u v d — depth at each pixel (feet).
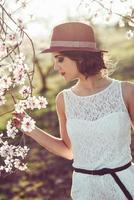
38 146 33.60
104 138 9.23
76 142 9.49
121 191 9.21
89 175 9.41
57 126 39.19
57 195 27.09
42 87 52.95
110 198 9.29
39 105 10.02
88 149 9.37
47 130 38.58
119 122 9.20
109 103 9.26
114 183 9.23
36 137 10.28
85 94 9.45
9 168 10.40
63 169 30.07
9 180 29.07
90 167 9.39
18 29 10.30
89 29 9.36
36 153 32.58
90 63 9.21
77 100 9.48
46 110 43.04
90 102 9.35
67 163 30.78
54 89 53.21
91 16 12.78
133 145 29.22
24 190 27.91
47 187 28.04
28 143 34.32
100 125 9.23
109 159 9.25
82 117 9.39
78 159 9.55
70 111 9.55
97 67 9.30
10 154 10.27
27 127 9.75
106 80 9.45
